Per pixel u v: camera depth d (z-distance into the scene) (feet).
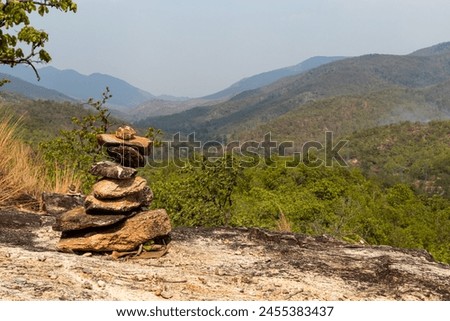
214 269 19.12
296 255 21.83
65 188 29.78
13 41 24.17
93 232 19.83
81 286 15.06
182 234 24.68
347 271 19.65
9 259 17.01
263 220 53.78
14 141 30.99
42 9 24.57
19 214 24.80
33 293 13.69
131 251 20.10
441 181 510.17
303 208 89.15
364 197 175.42
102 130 36.88
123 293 15.01
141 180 20.86
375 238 123.54
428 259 22.67
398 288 18.01
